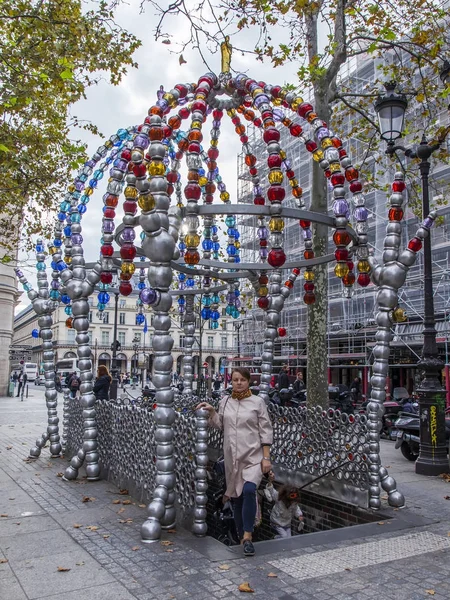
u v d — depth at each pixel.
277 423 7.29
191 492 4.82
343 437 6.08
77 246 7.13
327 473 6.21
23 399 29.14
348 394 16.45
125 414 6.34
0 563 4.00
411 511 5.61
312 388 9.32
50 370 8.66
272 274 7.71
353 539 4.66
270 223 4.96
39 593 3.47
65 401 8.70
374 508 5.60
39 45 10.38
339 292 24.09
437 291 18.59
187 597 3.43
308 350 9.48
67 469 6.96
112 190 6.47
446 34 14.33
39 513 5.36
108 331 65.81
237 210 4.88
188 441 4.91
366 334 22.03
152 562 4.03
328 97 10.27
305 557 4.19
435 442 8.09
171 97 5.12
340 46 9.66
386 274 5.77
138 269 9.05
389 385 22.00
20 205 15.60
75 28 10.04
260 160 18.55
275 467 7.23
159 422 4.92
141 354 65.44
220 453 8.14
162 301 4.91
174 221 5.07
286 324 27.92
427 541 4.62
